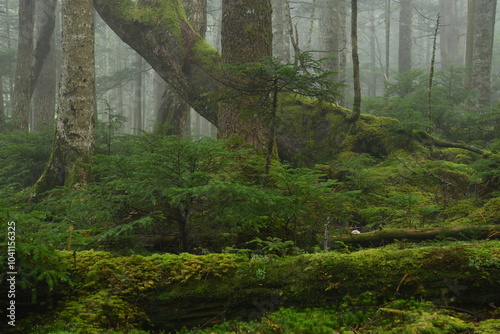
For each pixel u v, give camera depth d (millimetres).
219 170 4578
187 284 2977
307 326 2562
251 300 2961
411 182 7191
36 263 2879
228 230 4551
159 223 4574
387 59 19656
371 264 2955
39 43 15047
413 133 8664
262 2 6969
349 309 2783
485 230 4398
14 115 14242
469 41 16141
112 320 2791
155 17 10266
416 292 2844
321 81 4840
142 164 4062
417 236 4516
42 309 2900
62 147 7969
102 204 4312
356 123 9023
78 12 8234
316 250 4125
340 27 18594
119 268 3047
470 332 2344
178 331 2896
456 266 2850
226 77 6922
